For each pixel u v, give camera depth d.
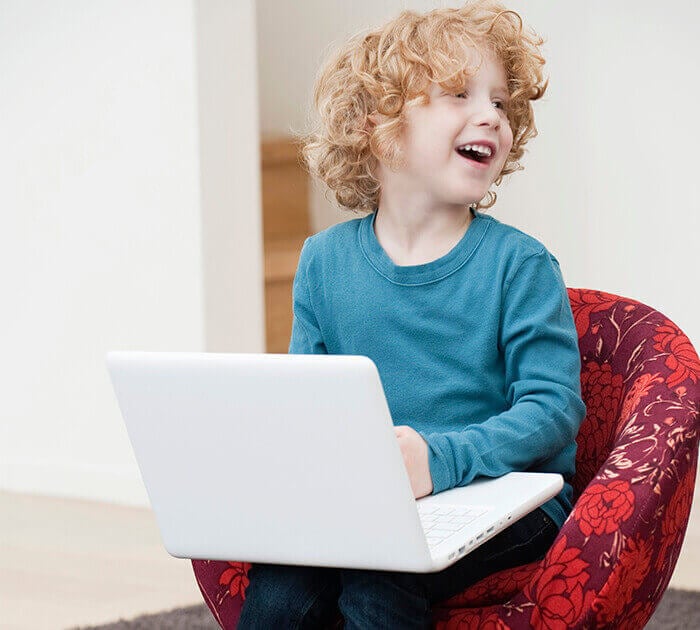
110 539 3.39
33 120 3.84
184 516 1.32
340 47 1.79
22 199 3.89
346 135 1.71
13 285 3.94
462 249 1.61
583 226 3.79
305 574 1.37
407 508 1.18
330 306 1.68
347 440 1.19
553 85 3.82
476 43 1.61
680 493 1.42
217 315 3.65
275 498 1.25
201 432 1.27
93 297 3.80
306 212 5.22
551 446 1.49
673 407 1.48
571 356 1.55
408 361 1.61
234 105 3.69
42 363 3.92
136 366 1.28
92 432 3.85
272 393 1.21
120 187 3.71
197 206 3.58
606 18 3.67
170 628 2.52
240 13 3.69
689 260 3.53
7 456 4.01
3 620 2.70
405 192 1.64
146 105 3.64
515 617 1.36
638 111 3.61
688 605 2.53
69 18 3.74
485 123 1.58
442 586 1.40
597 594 1.33
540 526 1.49
